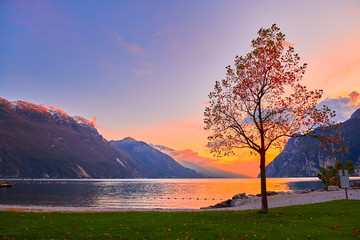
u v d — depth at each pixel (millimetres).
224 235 17312
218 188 163875
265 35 25734
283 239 15992
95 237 17469
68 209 43031
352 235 16156
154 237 17281
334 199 34188
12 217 25219
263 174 26250
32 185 190125
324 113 23406
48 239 16969
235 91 26625
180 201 79125
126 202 75875
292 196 43406
